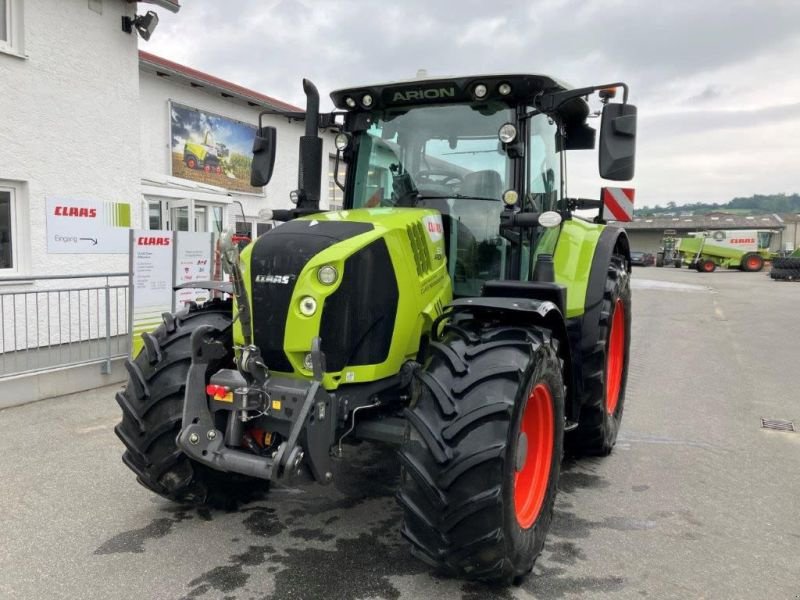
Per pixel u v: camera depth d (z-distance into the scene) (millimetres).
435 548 2492
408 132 3738
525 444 2787
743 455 4609
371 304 2779
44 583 2740
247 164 13008
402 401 3061
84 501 3605
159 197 10359
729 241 35750
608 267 4160
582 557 3061
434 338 3049
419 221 3102
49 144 7027
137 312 6477
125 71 7883
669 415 5656
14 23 6672
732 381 7059
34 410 5410
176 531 3250
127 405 3182
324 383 2691
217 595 2652
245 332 2703
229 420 2742
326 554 3023
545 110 3355
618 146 3219
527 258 3523
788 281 26500
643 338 10094
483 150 3574
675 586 2807
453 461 2445
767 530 3396
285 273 2719
